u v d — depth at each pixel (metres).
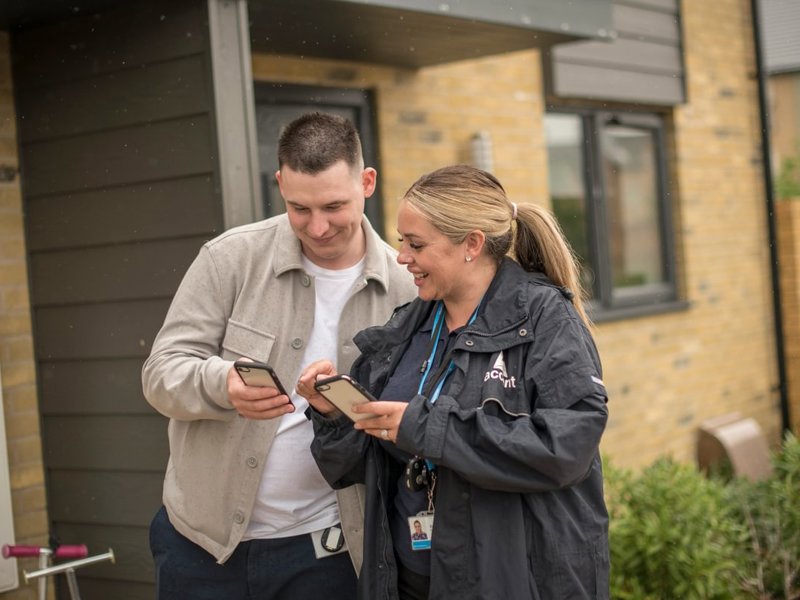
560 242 2.52
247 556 2.72
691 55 7.48
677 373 7.30
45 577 3.39
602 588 2.32
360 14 4.14
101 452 3.77
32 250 3.86
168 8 3.41
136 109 3.52
